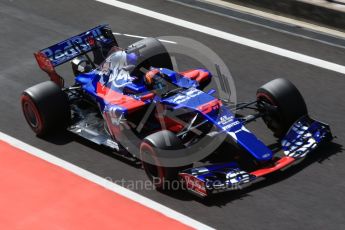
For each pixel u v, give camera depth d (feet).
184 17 129.39
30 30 125.70
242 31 123.65
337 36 120.88
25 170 87.40
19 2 136.26
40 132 93.30
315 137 84.89
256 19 127.95
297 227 75.15
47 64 97.66
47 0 137.08
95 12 131.95
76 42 99.91
